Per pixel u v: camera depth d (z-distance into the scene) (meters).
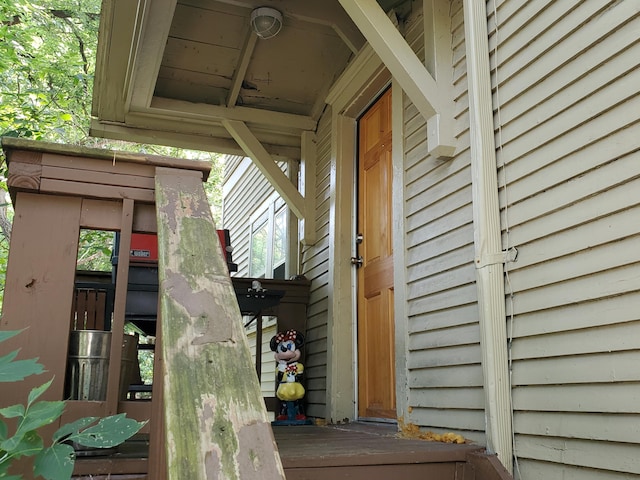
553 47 2.08
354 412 3.71
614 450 1.71
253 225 7.45
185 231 1.29
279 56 4.37
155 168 1.60
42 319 1.46
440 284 2.70
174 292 1.08
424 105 2.71
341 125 4.16
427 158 2.94
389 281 3.42
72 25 9.98
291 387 3.89
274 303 4.04
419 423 2.74
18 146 1.52
